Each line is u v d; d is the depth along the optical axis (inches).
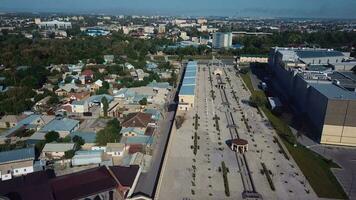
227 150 3686.0
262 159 3489.2
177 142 3858.3
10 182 2632.9
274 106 5177.2
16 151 3250.5
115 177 2797.7
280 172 3228.3
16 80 6082.7
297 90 5497.1
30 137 3750.0
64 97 5462.6
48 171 2952.8
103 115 4682.6
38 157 3358.8
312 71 5757.9
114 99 5290.4
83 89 5856.3
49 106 5009.8
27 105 4879.4
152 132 4025.6
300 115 4840.1
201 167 3282.5
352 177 3206.2
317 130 4215.1
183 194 2810.0
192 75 6722.4
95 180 2664.9
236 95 6043.3
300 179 3112.7
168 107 5211.6
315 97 4434.1
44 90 5693.9
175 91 6156.5
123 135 3902.6
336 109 3843.5
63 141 3639.3
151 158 3437.5
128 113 4739.2
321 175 3208.7
